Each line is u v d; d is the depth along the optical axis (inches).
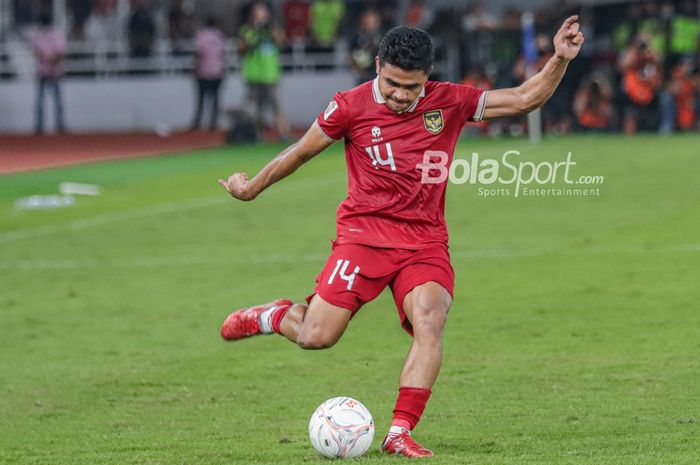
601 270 1504.7
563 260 1588.3
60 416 932.6
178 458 788.0
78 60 4507.9
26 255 1787.6
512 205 2172.7
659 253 1606.8
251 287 1486.2
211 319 1310.3
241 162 3105.3
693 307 1263.5
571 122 3649.1
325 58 4276.6
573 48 783.1
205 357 1133.7
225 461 773.3
